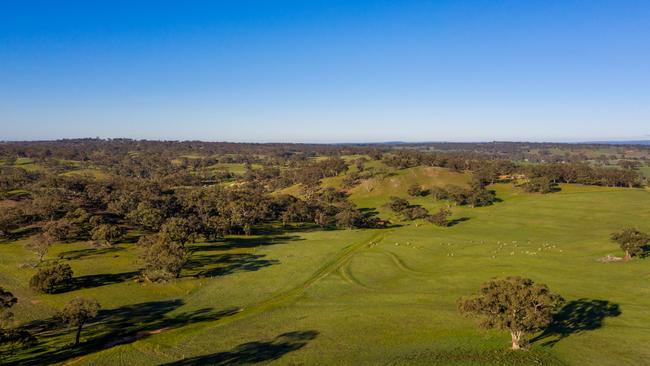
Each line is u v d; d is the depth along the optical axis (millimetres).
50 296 75312
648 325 56125
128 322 65500
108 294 77250
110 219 137500
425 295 75125
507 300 48656
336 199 194250
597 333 53719
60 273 78188
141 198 143500
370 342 55219
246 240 127875
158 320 66500
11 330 52438
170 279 85062
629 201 166250
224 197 168000
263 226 154125
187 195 167625
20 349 55031
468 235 131000
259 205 155250
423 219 158625
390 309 67750
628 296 68375
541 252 104188
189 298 76875
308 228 150750
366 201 192625
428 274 90625
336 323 62719
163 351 54281
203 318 67750
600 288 73188
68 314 56875
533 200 178750
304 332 59688
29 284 77375
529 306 48000
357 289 82188
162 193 168375
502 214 160250
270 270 94625
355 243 123625
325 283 85625
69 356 53656
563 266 89500
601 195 178250
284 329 61156
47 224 112688
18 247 105562
